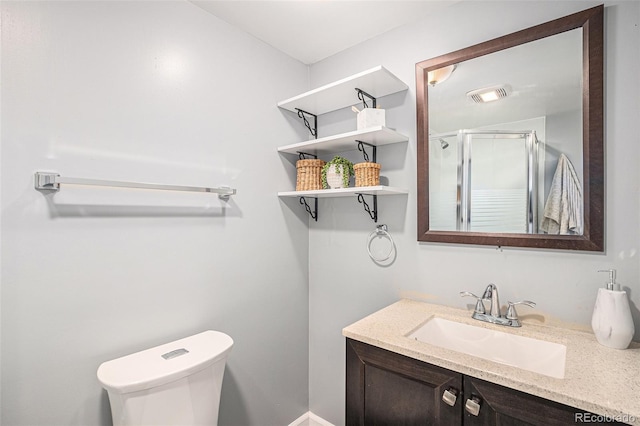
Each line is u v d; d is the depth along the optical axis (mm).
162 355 1201
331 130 1966
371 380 1163
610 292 1042
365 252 1791
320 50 1882
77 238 1090
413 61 1597
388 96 1686
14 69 964
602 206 1121
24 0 986
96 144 1135
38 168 1006
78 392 1093
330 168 1672
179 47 1390
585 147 1144
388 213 1693
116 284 1185
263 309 1758
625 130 1090
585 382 833
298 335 1979
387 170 1690
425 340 1297
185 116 1406
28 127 989
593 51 1126
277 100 1849
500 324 1271
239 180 1634
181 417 1118
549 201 1223
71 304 1076
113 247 1178
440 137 1482
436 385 1000
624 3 1093
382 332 1198
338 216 1914
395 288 1674
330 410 1955
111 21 1178
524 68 1272
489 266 1380
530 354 1159
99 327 1140
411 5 1474
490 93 1352
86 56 1113
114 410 1044
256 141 1725
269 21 1584
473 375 919
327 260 1966
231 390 1601
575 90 1168
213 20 1527
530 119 1261
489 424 896
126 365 1116
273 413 1819
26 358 989
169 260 1345
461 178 1426
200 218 1460
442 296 1514
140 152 1253
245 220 1661
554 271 1232
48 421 1030
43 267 1020
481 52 1365
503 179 1321
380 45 1715
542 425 817
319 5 1473
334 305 1933
